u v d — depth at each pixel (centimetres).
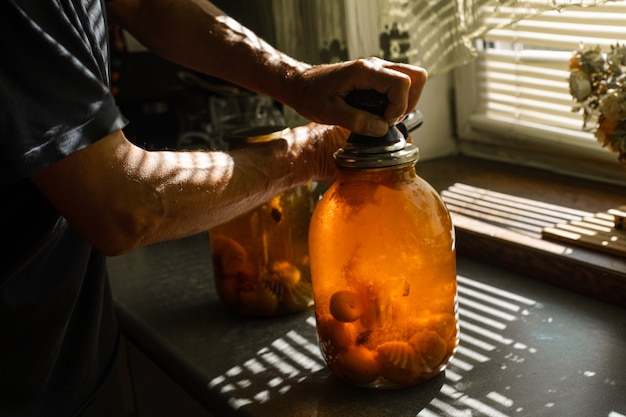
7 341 82
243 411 85
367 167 77
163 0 102
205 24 99
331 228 82
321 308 86
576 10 122
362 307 81
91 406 105
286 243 105
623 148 104
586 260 103
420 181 84
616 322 95
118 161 72
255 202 84
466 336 97
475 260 122
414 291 81
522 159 151
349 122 77
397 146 79
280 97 89
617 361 86
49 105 67
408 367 82
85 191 70
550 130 142
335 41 150
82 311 94
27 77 66
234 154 82
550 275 109
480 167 155
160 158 76
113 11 105
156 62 195
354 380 84
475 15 119
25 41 65
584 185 135
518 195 134
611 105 101
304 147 87
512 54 145
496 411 78
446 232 83
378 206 80
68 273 86
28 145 66
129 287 129
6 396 85
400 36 134
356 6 143
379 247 80
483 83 156
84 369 95
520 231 117
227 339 104
